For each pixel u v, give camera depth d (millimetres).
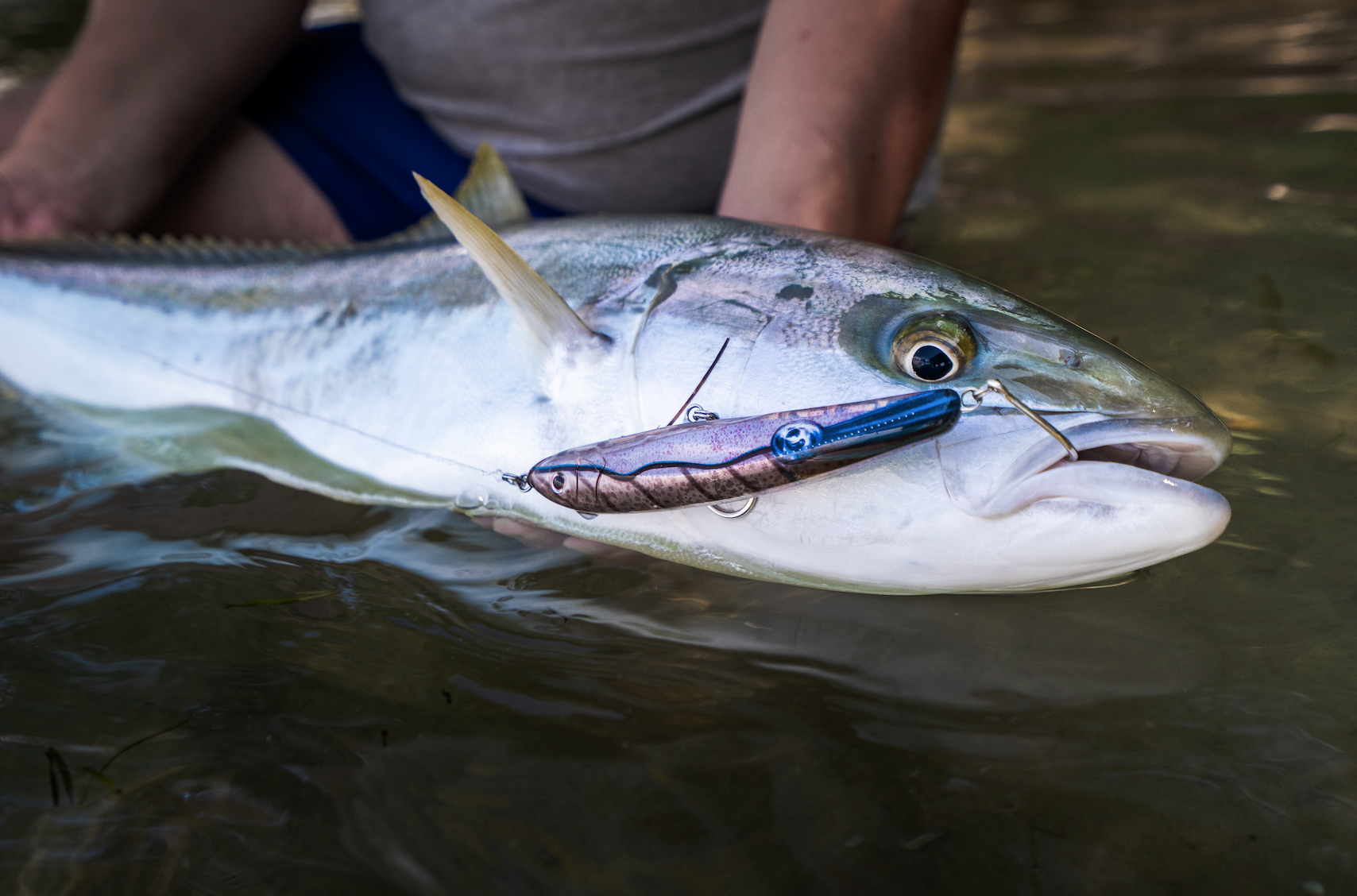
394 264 939
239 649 756
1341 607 747
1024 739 692
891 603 781
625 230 854
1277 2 2918
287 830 659
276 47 1273
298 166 1271
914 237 1297
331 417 920
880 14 961
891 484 740
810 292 780
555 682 734
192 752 693
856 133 938
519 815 664
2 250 1072
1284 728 688
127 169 1189
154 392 1009
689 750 692
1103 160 1600
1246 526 806
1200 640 738
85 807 668
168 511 886
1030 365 739
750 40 1158
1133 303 1061
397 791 674
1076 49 2648
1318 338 985
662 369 785
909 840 650
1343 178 1373
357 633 768
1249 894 626
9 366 1073
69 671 741
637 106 1154
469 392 858
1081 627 754
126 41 1180
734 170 958
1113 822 653
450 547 840
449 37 1162
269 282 981
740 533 771
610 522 798
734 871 641
